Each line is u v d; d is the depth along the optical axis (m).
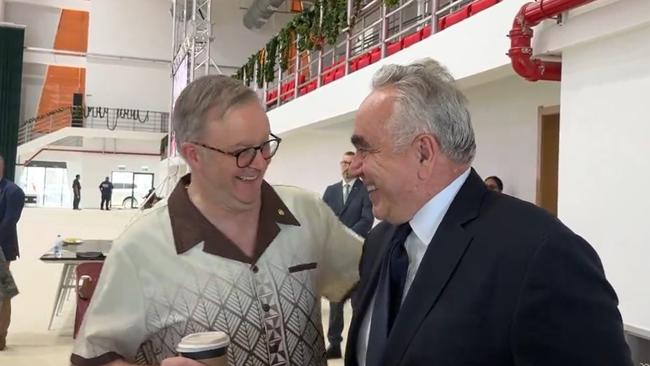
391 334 1.04
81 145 21.42
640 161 2.21
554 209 4.38
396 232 1.19
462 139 1.06
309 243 1.38
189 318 1.22
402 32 5.17
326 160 9.46
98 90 20.28
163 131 20.66
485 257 0.98
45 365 3.84
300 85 8.00
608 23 2.32
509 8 3.08
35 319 5.03
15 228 4.58
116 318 1.23
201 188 1.27
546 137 4.38
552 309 0.89
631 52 2.26
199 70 16.31
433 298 1.01
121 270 1.24
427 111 1.04
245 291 1.25
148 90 20.58
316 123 6.81
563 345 0.88
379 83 1.12
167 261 1.25
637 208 2.23
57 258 4.03
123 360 1.24
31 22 20.44
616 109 2.34
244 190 1.21
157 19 20.53
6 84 19.30
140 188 22.02
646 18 2.13
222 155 1.18
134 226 1.30
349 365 1.28
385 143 1.07
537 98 4.48
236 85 1.22
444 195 1.09
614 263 2.34
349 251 1.51
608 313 0.89
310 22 7.50
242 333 1.24
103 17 20.19
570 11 2.54
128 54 20.34
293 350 1.30
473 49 3.45
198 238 1.25
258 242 1.29
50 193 21.77
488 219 1.03
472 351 0.95
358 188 4.04
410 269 1.14
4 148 19.30
